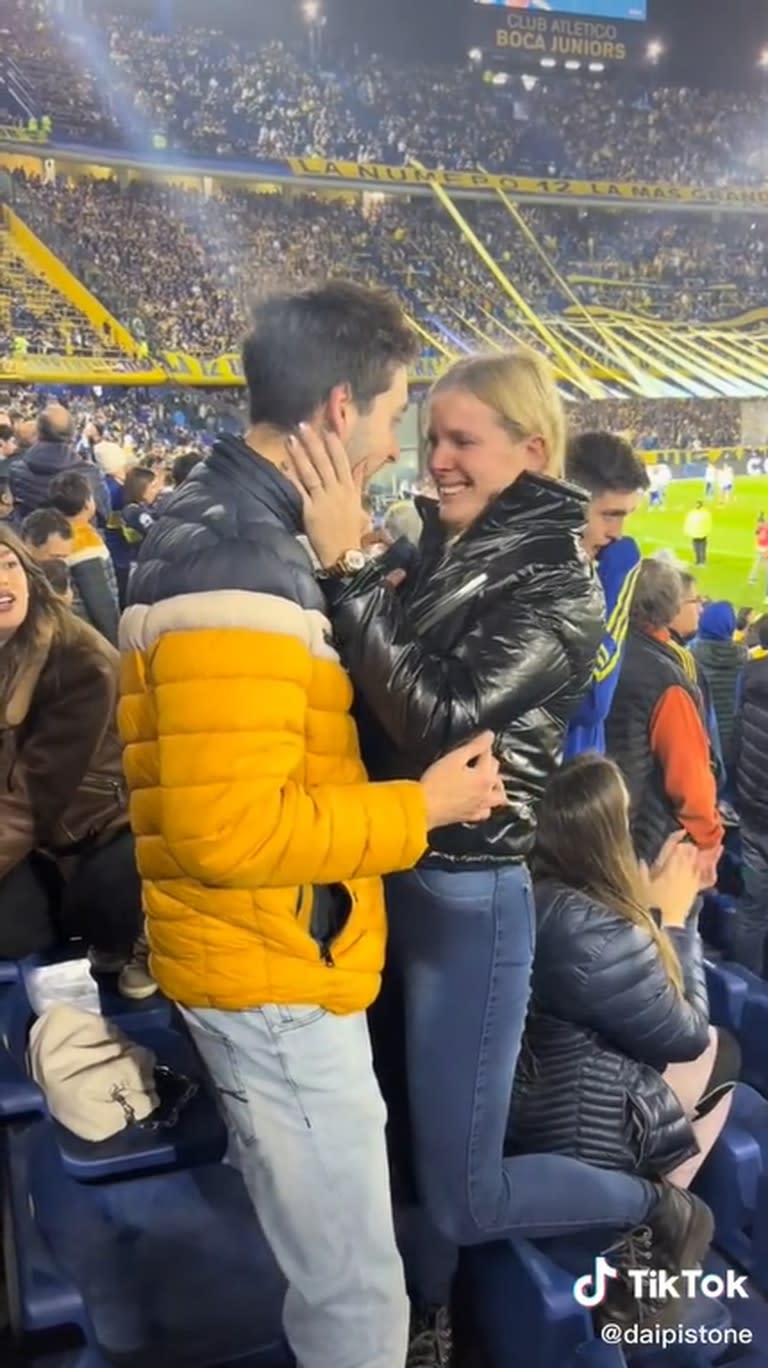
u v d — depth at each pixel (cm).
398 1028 170
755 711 300
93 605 464
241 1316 182
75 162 2039
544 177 2389
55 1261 190
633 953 176
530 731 147
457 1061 157
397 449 143
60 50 2011
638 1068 183
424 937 154
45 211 2005
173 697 122
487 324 2266
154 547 133
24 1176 208
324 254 2214
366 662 135
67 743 247
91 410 1817
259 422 135
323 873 127
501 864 151
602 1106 180
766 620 393
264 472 132
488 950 152
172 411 1869
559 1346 167
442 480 156
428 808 132
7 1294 196
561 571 144
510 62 2322
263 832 122
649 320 2369
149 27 2078
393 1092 177
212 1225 199
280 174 2202
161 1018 240
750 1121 215
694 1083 203
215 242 2119
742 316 2433
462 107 2325
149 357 1905
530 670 140
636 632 274
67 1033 211
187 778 122
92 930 254
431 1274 177
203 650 121
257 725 122
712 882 242
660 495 1959
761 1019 254
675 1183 197
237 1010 133
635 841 274
